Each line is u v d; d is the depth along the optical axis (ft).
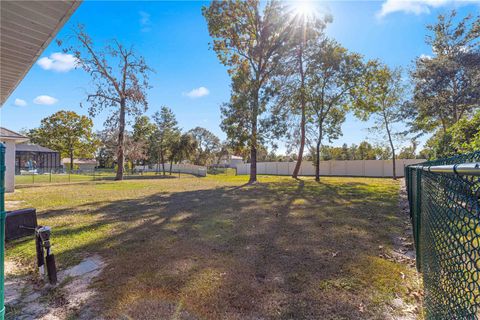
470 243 3.25
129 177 75.00
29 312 7.17
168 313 7.02
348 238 13.53
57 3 7.36
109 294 8.03
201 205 23.95
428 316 6.14
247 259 10.74
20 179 61.31
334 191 34.35
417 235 9.78
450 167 3.57
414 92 46.16
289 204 24.08
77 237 13.96
